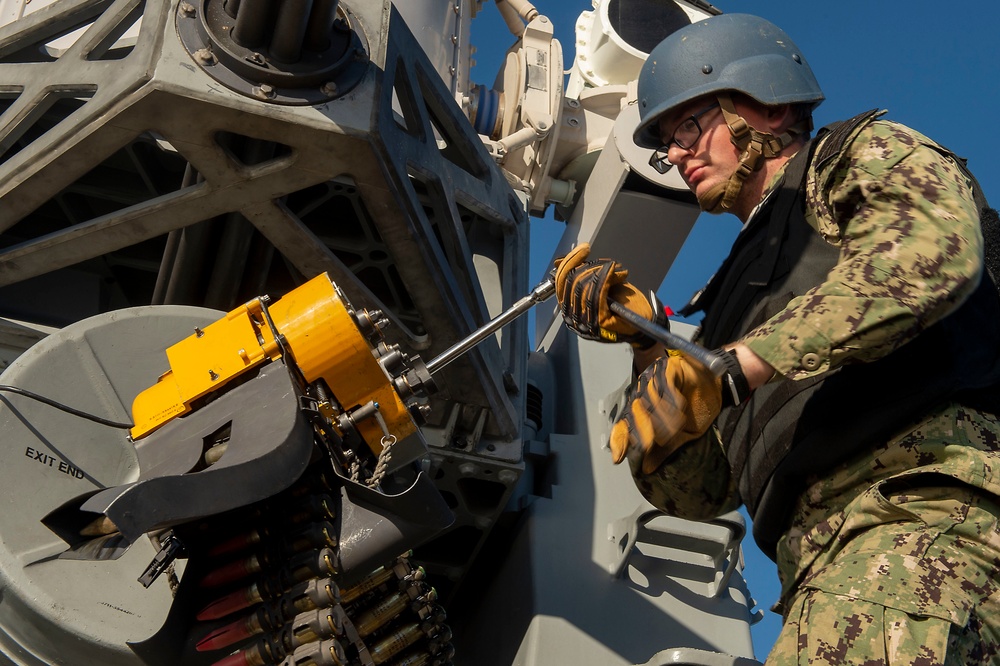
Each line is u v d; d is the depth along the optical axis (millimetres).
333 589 3061
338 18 3799
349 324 3064
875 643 2361
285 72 3611
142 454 3031
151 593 3457
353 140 3682
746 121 3074
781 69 3080
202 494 2717
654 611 4961
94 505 2633
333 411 3105
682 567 5129
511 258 5227
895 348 2432
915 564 2449
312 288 3123
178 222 3916
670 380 2416
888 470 2658
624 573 5020
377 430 3123
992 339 2680
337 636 3078
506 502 4938
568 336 6340
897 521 2564
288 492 3166
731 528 4883
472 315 4547
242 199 3859
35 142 3785
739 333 2955
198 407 3084
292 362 3068
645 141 3451
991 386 2686
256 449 2848
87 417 3398
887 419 2643
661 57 3219
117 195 4496
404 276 4133
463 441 4699
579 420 5793
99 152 3746
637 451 2410
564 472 5461
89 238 3924
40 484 3449
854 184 2645
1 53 4508
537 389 5867
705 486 3311
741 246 3018
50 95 4027
